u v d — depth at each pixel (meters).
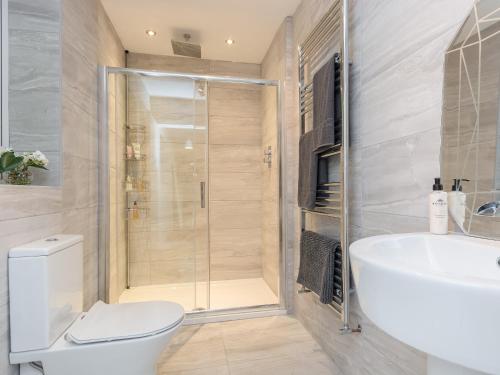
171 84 2.50
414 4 0.99
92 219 1.90
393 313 0.52
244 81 2.33
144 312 1.34
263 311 2.23
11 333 1.03
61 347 1.07
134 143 2.50
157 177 2.54
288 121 2.28
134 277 2.55
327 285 1.45
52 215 1.35
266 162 2.84
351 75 1.40
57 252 1.13
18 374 1.07
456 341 0.43
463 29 0.81
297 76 2.10
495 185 0.73
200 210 2.59
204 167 2.59
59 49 1.42
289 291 2.27
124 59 2.75
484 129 0.76
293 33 2.22
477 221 0.78
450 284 0.42
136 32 2.45
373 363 1.24
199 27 2.38
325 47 1.66
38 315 1.05
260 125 3.08
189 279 2.56
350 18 1.41
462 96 0.82
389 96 1.13
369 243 0.74
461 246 0.72
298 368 1.55
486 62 0.75
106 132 2.03
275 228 2.52
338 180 1.56
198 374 1.50
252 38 2.56
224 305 2.36
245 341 1.83
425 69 0.95
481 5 0.77
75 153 1.62
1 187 0.98
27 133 1.39
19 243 1.09
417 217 0.99
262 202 3.03
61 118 1.44
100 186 2.03
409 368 1.02
